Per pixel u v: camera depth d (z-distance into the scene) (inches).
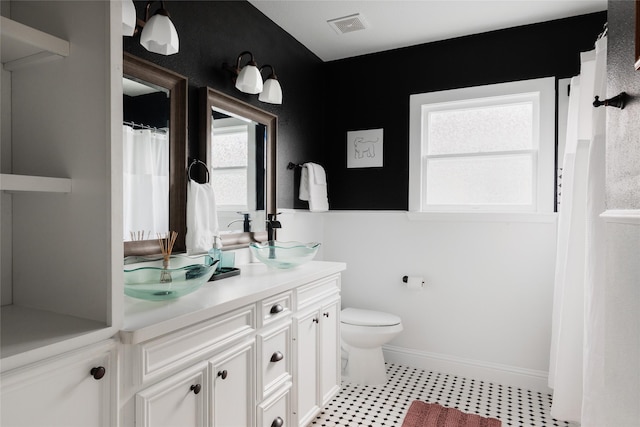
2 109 45.3
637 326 33.3
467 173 113.8
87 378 37.6
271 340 65.1
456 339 111.6
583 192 79.6
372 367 104.7
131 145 63.1
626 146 34.8
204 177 77.7
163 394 44.8
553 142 101.7
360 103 126.4
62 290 42.7
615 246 39.7
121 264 40.5
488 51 109.6
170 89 69.9
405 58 120.0
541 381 101.3
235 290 60.4
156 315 45.8
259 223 94.4
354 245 125.7
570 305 81.0
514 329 105.0
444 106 116.3
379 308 121.9
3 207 45.9
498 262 106.8
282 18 101.8
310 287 78.5
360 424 84.2
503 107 110.1
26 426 32.7
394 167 121.3
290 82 111.7
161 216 68.0
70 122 41.7
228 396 55.1
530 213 101.8
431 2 93.8
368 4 95.0
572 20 100.6
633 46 32.9
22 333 36.7
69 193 41.9
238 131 88.1
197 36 78.2
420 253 116.3
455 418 86.7
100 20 39.5
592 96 78.4
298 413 73.1
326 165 131.3
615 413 39.3
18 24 37.0
